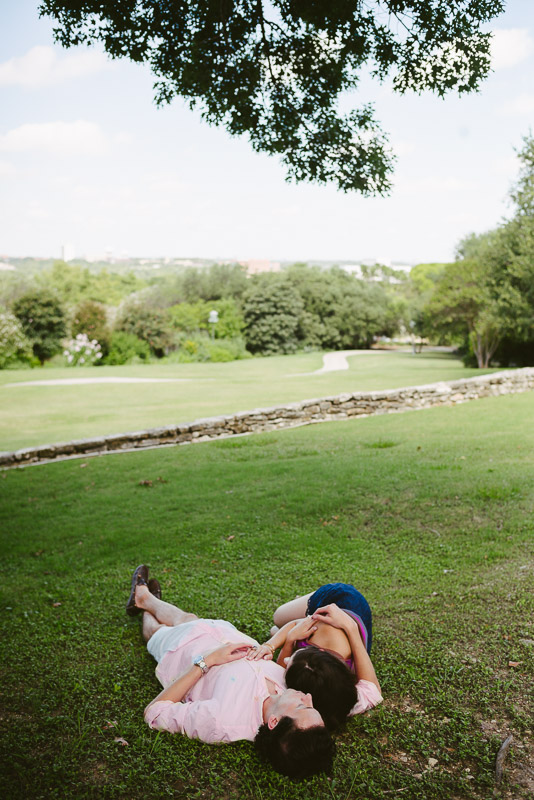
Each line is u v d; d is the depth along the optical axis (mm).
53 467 10555
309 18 6562
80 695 3215
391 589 4703
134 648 3830
